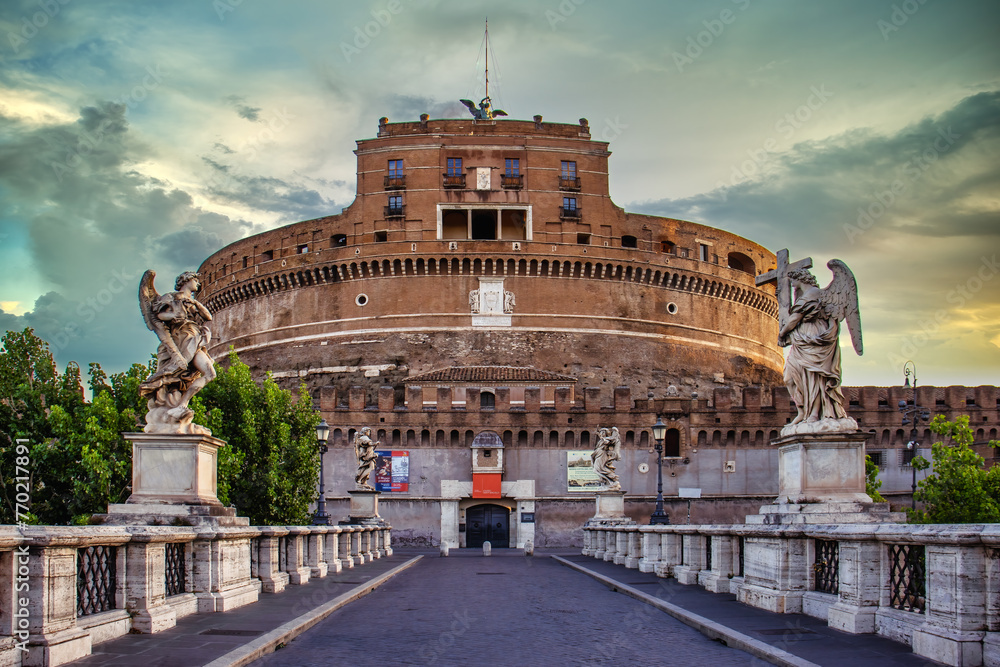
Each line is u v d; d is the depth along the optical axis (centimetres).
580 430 8562
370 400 9694
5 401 4978
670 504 8456
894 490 8656
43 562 1133
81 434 4666
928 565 1209
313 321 10338
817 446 1738
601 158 10506
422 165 10238
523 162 10325
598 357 10069
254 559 2173
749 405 8644
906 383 8844
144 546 1440
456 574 3556
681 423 8606
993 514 5675
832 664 1152
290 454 5900
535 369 9550
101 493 4391
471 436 8556
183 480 1791
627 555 3750
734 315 11144
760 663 1273
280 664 1302
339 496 8344
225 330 11250
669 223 10731
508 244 10069
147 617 1434
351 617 1870
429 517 8400
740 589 1912
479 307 10006
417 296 10050
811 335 1775
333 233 10400
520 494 8444
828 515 1681
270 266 10594
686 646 1462
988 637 1109
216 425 5250
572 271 10169
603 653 1412
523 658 1371
